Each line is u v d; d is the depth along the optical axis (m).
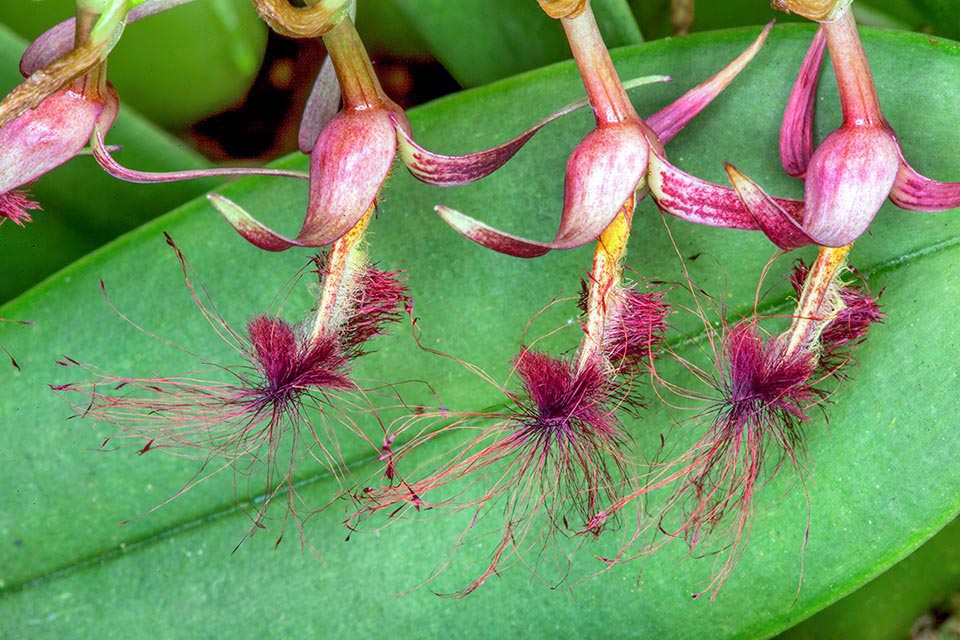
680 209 0.14
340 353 0.15
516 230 0.15
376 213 0.15
